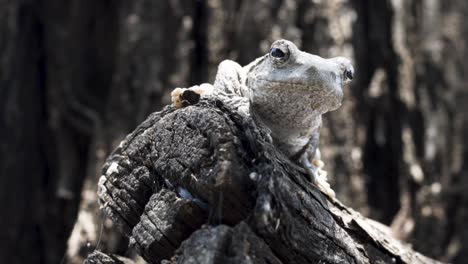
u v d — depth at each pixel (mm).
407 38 12086
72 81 12133
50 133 12383
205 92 6121
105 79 12320
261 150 4977
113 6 12367
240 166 4926
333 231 5500
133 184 5785
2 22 12211
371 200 11883
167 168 5285
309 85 5473
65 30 12289
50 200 12203
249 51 10781
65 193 11609
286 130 5926
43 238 12102
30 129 12375
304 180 5789
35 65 12531
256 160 4992
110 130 10891
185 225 5102
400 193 11711
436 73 12055
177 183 5242
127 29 11094
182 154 5176
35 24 12648
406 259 6387
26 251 12133
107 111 11109
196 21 11219
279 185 4961
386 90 11914
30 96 12438
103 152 10789
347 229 5949
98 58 12375
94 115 11672
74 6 12297
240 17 10914
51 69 12273
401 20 12062
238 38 10883
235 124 5164
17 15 12297
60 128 11945
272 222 4836
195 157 5047
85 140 11992
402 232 11359
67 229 11898
